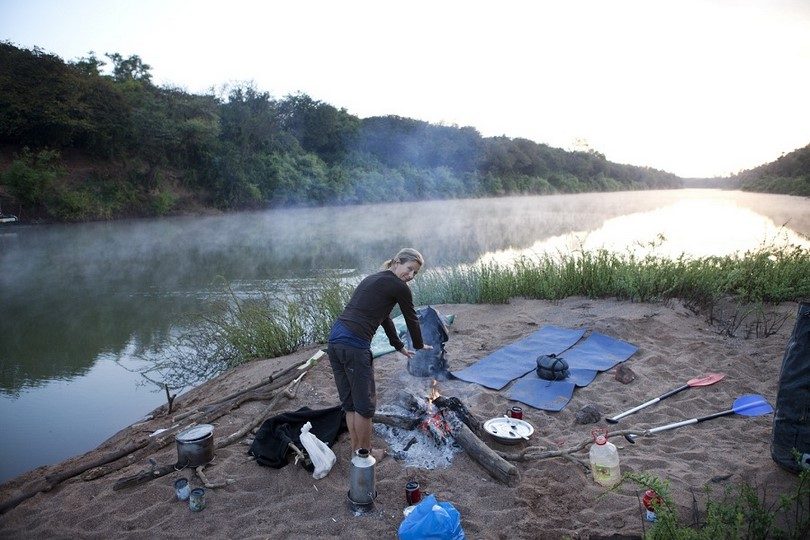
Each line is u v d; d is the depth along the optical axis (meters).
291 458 4.07
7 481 4.37
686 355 6.10
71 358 8.34
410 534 3.01
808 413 3.50
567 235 23.27
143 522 3.49
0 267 17.64
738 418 4.60
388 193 52.53
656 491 2.96
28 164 28.77
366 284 3.80
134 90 39.06
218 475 3.97
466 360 6.25
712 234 16.47
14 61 30.38
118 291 13.62
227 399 5.45
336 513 3.49
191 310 11.13
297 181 44.12
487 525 3.33
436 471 3.91
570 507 3.47
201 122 37.78
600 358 6.02
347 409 3.76
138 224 30.58
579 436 4.41
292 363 6.55
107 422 5.92
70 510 3.68
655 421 4.64
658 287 8.33
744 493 3.13
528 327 7.36
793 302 7.90
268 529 3.37
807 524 2.94
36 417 6.07
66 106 30.39
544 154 79.12
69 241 23.89
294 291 11.57
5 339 9.44
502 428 4.38
